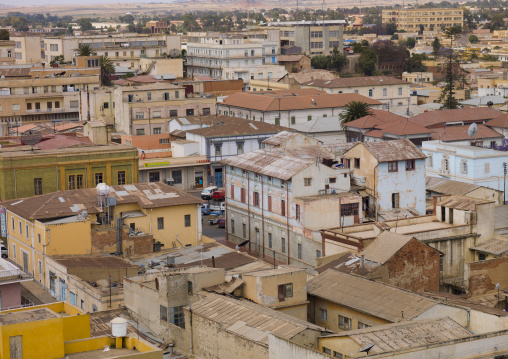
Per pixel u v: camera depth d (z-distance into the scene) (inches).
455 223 4431.6
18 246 4500.5
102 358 2534.5
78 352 2596.0
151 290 3289.9
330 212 4842.5
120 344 2659.9
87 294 3666.3
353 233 4407.0
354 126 7751.0
